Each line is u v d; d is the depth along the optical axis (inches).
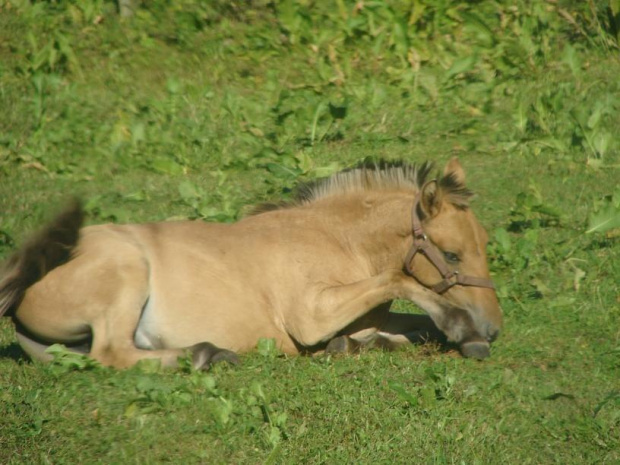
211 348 684.1
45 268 687.1
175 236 717.9
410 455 577.6
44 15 1557.6
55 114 1306.6
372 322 738.2
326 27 1524.4
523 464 577.0
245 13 1574.8
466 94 1343.5
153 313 700.0
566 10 1524.4
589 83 1347.2
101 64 1462.8
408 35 1478.8
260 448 583.8
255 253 717.9
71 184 1146.0
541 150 1182.3
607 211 935.0
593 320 775.1
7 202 1076.5
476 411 625.9
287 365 684.7
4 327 798.5
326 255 720.3
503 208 1022.4
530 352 717.3
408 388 646.5
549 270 869.8
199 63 1464.1
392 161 746.8
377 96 1323.8
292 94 1357.0
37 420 603.2
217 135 1244.5
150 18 1553.9
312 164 1130.0
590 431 606.2
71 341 708.0
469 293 696.4
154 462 572.1
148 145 1225.4
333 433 597.3
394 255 718.5
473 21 1472.7
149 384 635.5
